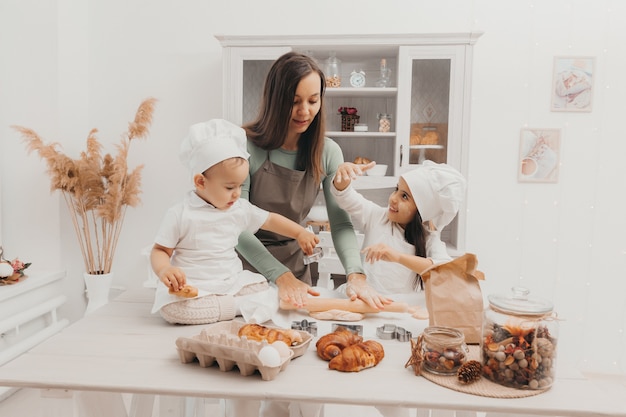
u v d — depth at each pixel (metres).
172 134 2.87
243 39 2.44
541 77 2.66
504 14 2.65
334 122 2.78
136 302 1.25
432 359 0.82
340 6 2.71
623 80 2.64
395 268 1.30
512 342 0.78
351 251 1.32
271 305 1.10
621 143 2.66
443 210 1.27
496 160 2.71
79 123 2.81
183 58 2.83
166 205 2.91
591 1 2.61
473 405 0.72
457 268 1.00
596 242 2.72
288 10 2.74
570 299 2.75
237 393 0.75
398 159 2.47
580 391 0.78
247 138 1.39
